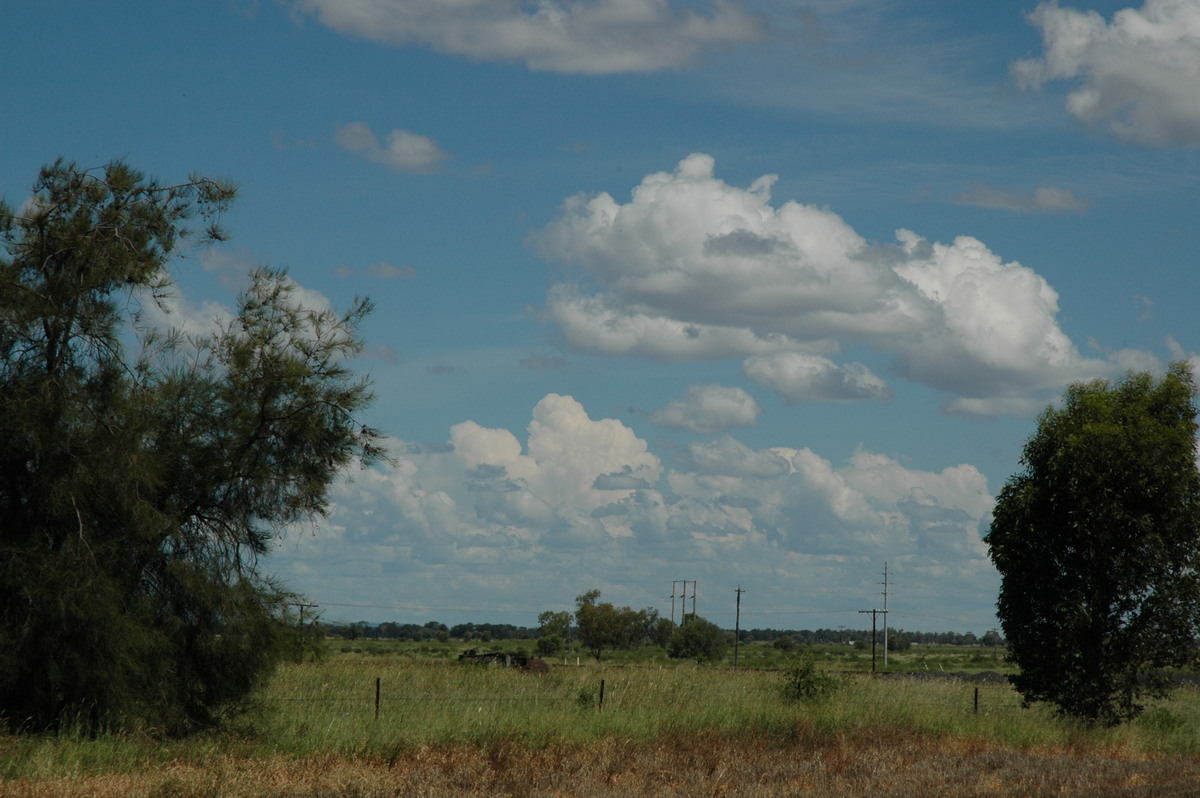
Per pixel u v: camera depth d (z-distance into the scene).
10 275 19.75
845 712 26.28
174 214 21.73
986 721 26.38
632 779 17.50
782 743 22.64
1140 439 26.30
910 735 24.44
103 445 19.67
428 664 47.22
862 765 19.58
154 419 20.72
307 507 22.20
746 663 101.44
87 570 18.80
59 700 19.08
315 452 22.44
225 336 22.14
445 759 18.62
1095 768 19.83
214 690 21.39
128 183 21.19
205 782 15.74
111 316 20.52
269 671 21.83
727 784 17.03
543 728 21.08
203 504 21.55
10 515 19.67
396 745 19.25
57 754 16.70
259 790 15.32
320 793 15.13
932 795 16.23
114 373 20.59
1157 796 16.12
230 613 21.02
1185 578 26.20
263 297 22.34
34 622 18.64
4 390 19.36
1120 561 26.34
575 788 16.34
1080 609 26.12
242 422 21.61
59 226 20.30
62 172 20.83
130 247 20.81
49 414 19.20
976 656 145.25
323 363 22.38
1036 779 18.11
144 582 20.94
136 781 15.63
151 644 19.77
